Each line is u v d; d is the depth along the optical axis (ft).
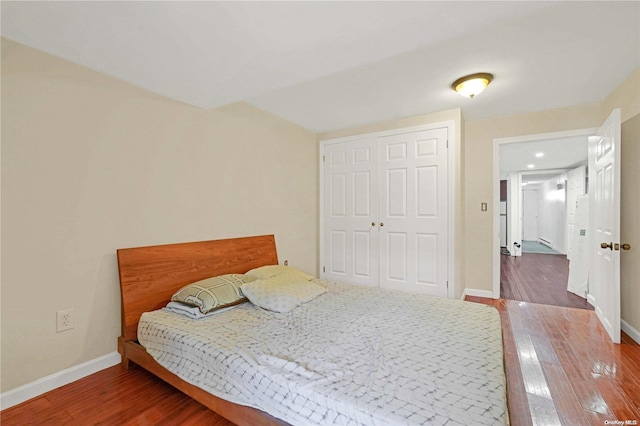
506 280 15.65
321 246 14.02
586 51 7.01
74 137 6.14
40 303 5.74
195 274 8.25
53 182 5.87
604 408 5.41
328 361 4.57
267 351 4.93
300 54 5.74
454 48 6.81
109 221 6.70
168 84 7.04
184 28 4.89
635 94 8.08
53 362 5.90
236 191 9.77
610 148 8.35
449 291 10.96
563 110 10.87
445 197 11.04
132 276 6.93
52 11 4.44
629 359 7.12
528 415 5.26
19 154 5.44
